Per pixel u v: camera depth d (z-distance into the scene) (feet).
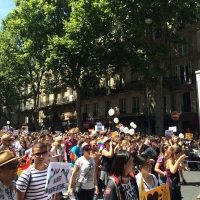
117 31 88.07
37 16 109.81
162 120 81.05
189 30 99.81
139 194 12.16
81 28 88.22
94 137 37.17
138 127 114.42
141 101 114.01
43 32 109.09
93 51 88.94
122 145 34.73
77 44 91.04
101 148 27.68
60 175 14.10
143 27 81.25
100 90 132.16
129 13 77.25
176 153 19.99
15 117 215.51
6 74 142.61
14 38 134.82
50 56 97.71
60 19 108.17
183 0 71.97
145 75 80.18
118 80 126.52
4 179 10.14
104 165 24.99
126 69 122.21
